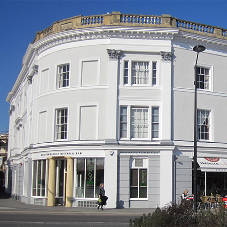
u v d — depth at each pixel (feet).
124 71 93.15
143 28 92.07
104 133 90.79
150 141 89.97
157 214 42.83
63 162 96.53
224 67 100.89
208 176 93.86
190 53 96.43
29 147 102.78
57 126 96.84
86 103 92.79
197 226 41.65
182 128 92.79
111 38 92.84
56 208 86.63
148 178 88.84
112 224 57.67
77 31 94.43
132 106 92.07
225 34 101.45
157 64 93.35
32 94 108.68
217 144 96.22
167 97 91.81
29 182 102.22
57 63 98.27
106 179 87.86
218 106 98.48
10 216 69.56
